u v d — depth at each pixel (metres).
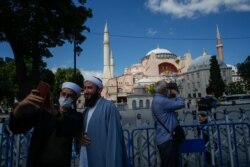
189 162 7.73
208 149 7.23
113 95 108.50
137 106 75.56
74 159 6.71
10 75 49.25
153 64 116.19
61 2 17.73
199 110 8.05
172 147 4.79
